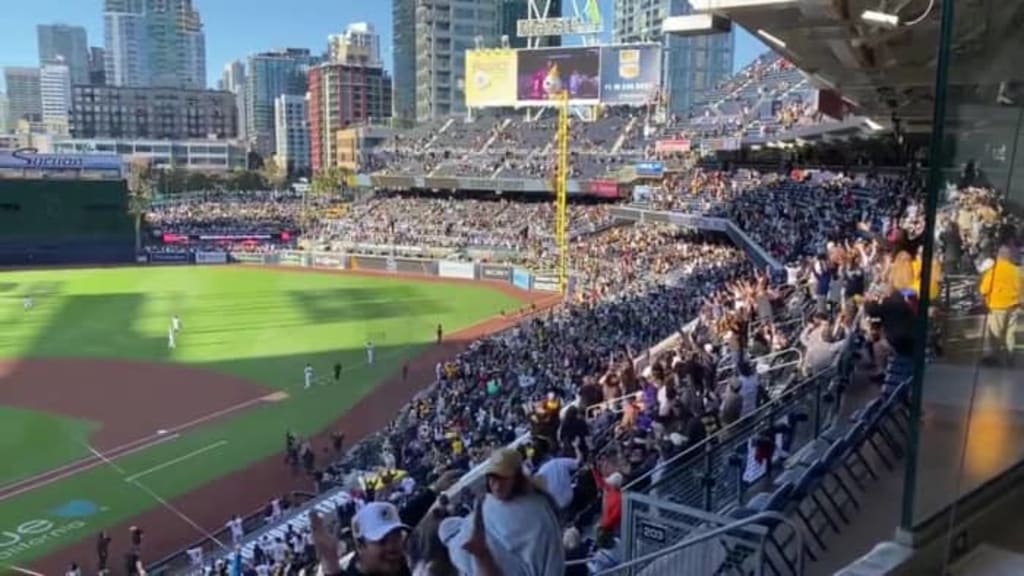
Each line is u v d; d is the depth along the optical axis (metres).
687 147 61.41
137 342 43.31
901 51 13.86
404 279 65.38
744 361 12.88
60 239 70.50
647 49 67.56
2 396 33.44
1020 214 4.21
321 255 72.75
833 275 17.22
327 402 32.91
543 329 36.12
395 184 77.69
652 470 8.59
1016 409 4.41
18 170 68.94
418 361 39.34
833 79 18.19
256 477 25.11
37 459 26.34
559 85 70.50
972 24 3.94
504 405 25.20
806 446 9.12
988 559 4.20
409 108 153.50
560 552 4.42
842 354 10.59
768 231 40.72
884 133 37.75
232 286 61.44
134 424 30.00
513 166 72.81
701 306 28.81
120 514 22.36
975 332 4.20
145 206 86.31
